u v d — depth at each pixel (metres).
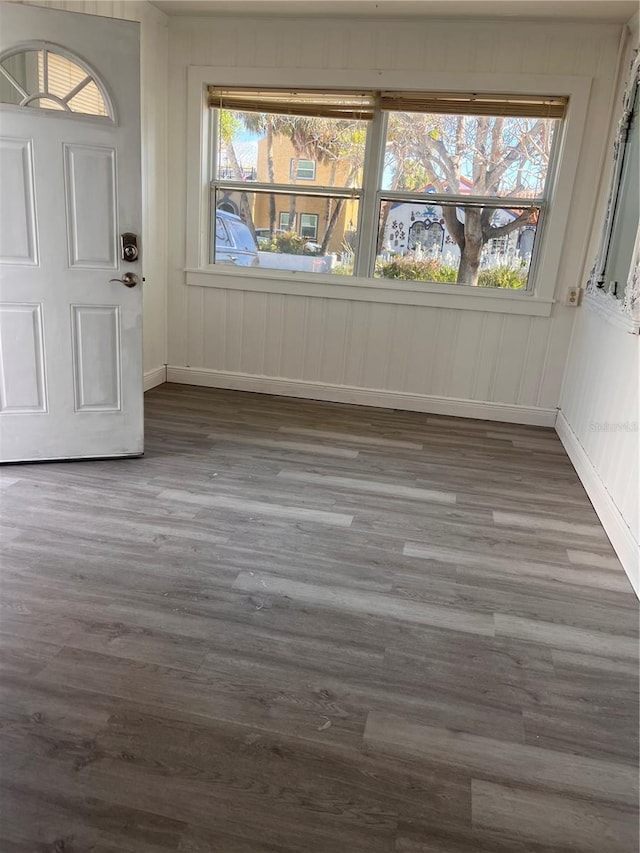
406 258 4.36
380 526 2.77
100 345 3.12
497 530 2.81
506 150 4.06
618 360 2.97
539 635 2.09
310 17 3.97
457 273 4.32
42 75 2.76
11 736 1.56
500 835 1.39
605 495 2.92
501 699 1.79
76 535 2.52
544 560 2.58
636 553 2.40
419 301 4.33
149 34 4.02
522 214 4.13
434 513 2.94
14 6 2.65
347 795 1.46
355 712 1.71
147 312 4.48
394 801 1.45
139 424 3.29
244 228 4.55
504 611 2.21
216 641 1.96
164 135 4.36
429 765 1.56
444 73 3.93
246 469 3.30
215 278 4.58
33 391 3.08
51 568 2.28
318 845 1.34
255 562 2.42
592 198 3.96
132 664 1.83
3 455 3.12
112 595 2.15
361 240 4.36
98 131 2.84
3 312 2.94
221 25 4.13
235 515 2.78
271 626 2.04
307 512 2.86
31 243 2.89
